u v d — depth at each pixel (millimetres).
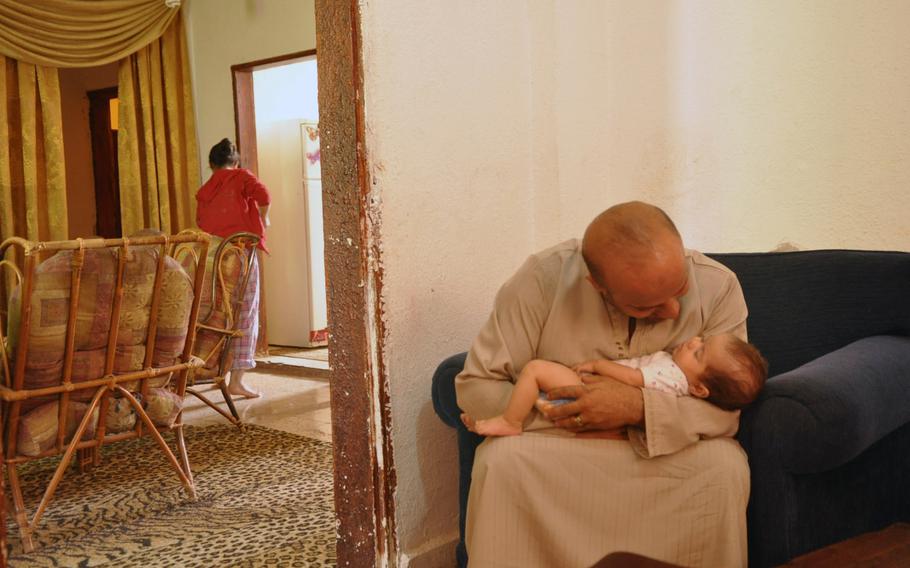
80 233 7488
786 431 1564
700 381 1634
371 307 2055
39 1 5645
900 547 1267
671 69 2883
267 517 2850
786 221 2768
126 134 6238
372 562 2123
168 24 6254
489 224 2379
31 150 5742
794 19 2684
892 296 2027
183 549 2570
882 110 2549
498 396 1757
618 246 1558
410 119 2135
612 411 1619
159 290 2859
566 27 2619
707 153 2889
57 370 2676
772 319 2182
